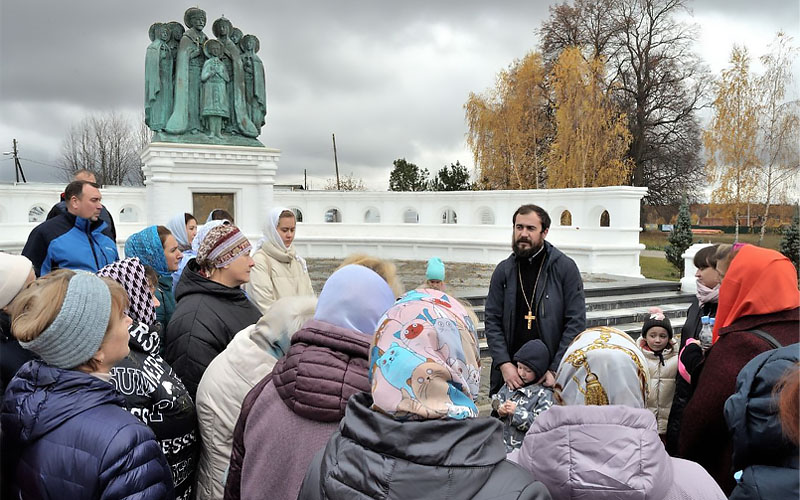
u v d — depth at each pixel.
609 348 2.03
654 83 32.94
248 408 1.92
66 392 1.64
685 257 11.74
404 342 1.31
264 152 13.58
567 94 29.03
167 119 13.16
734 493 1.67
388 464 1.17
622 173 28.69
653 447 1.56
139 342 2.22
